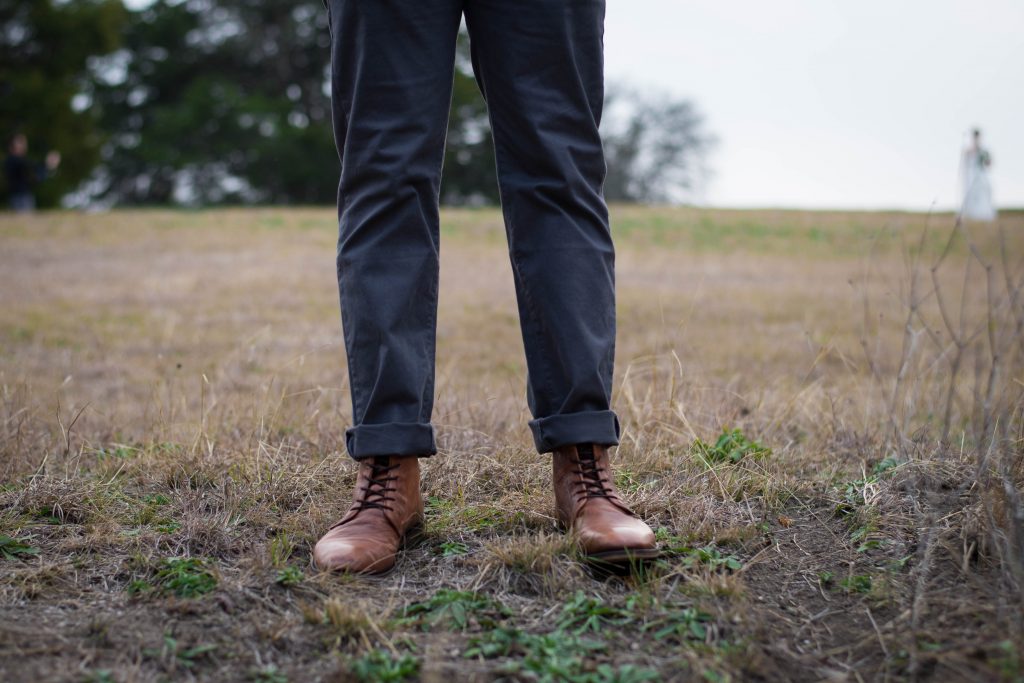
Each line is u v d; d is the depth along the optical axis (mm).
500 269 11344
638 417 2561
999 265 6363
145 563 1583
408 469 1680
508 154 1699
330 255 12633
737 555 1652
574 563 1548
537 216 1672
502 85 1664
